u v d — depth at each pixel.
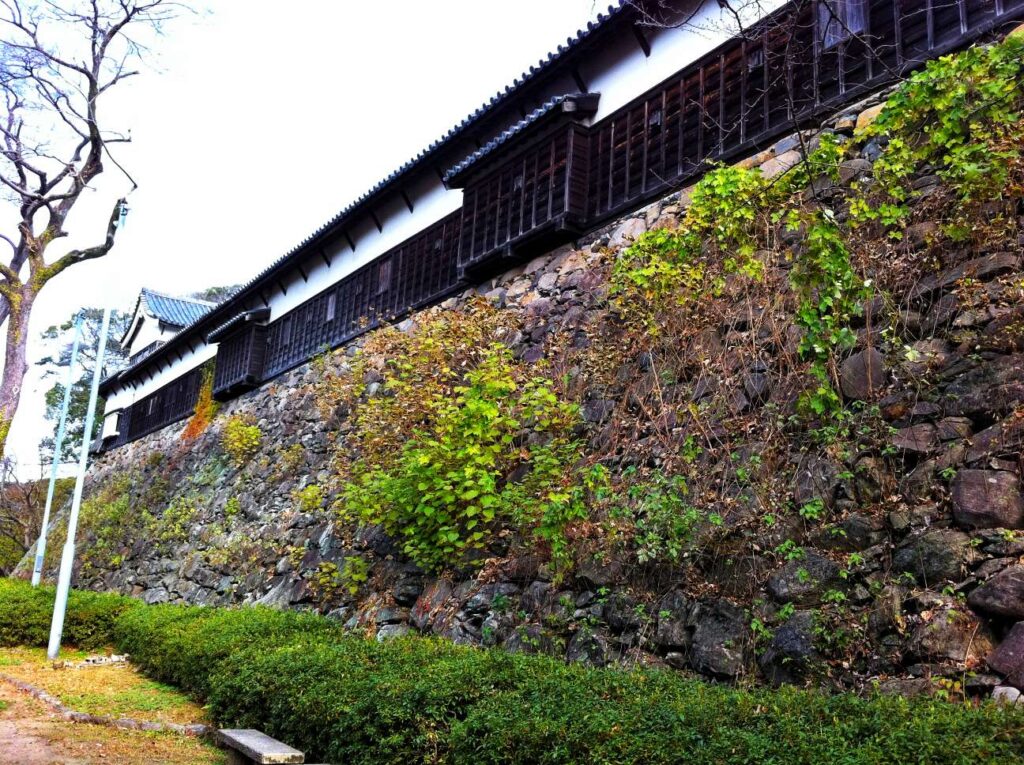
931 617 4.14
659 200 8.80
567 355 8.62
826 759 2.70
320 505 11.70
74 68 12.29
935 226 5.68
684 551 5.55
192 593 14.02
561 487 6.87
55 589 12.76
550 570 6.53
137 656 8.92
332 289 16.27
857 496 4.93
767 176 7.36
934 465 4.71
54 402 40.22
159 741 5.80
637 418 7.08
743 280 6.73
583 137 9.98
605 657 5.59
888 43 6.88
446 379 9.52
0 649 10.46
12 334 12.61
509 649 6.30
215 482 16.97
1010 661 3.75
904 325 5.46
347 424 12.84
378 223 14.98
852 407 5.38
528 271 10.59
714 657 4.96
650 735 3.20
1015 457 4.39
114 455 27.50
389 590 8.39
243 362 18.86
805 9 7.67
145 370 26.94
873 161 6.45
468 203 11.76
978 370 4.86
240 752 5.00
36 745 5.55
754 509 5.34
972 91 5.41
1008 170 5.04
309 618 7.66
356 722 4.53
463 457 7.64
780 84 7.71
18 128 12.57
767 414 5.85
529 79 10.57
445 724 4.21
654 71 9.30
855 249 5.96
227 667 6.41
